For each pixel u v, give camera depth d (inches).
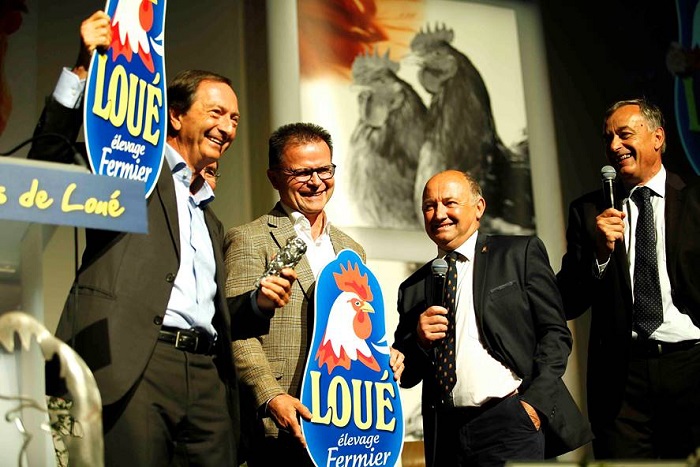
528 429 121.0
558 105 217.9
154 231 102.6
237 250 123.8
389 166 197.5
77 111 93.5
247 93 188.5
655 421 133.3
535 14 219.9
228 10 190.1
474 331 126.0
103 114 92.7
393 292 192.2
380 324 122.6
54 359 91.4
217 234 112.2
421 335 124.3
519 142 212.1
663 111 226.2
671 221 136.5
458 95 207.5
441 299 126.6
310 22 195.5
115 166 93.7
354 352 118.9
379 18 202.7
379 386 119.9
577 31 223.5
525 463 80.8
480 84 210.2
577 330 210.8
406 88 202.4
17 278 93.4
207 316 105.2
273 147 130.6
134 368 96.3
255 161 186.4
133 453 97.0
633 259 136.9
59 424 83.4
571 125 218.5
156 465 98.7
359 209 193.2
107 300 97.3
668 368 132.3
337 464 114.1
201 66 186.1
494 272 128.6
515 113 213.0
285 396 113.4
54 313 166.2
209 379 104.3
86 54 92.6
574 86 220.5
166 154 109.3
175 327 102.2
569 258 142.0
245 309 112.7
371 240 192.5
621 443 133.2
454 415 124.3
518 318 126.6
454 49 209.0
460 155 205.0
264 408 113.7
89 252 101.6
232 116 114.0
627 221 139.4
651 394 132.9
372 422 118.2
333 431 114.7
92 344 95.7
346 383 117.1
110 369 95.0
